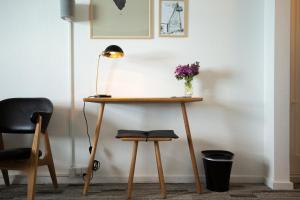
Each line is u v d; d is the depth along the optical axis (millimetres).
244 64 2402
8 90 2367
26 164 1790
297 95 2471
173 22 2389
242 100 2408
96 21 2373
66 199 1983
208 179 2195
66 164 2387
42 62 2371
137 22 2383
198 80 2400
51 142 2383
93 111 2391
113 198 2006
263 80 2404
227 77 2402
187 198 2008
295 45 2477
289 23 2205
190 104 2406
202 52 2395
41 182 2369
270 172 2279
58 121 2385
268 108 2322
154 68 2395
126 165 2396
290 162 2467
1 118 2123
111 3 2375
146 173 2391
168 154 2402
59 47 2371
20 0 2357
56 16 2369
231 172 2410
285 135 2209
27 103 2168
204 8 2391
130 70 2393
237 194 2090
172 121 2408
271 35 2266
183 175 2395
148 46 2391
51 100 2381
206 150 2365
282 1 2209
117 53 2158
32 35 2363
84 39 2377
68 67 2377
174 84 2393
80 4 2367
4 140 2367
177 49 2395
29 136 2383
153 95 2391
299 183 2393
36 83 2375
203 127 2404
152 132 2072
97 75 2381
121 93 2387
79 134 2387
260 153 2412
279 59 2211
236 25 2395
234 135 2410
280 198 2000
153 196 2047
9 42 2359
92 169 2170
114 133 2396
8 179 2301
